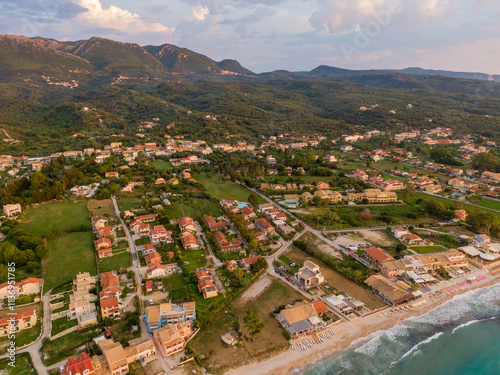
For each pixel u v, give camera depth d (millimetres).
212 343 96812
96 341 93688
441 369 92875
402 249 150625
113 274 125625
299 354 95250
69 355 89812
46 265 133125
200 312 107312
